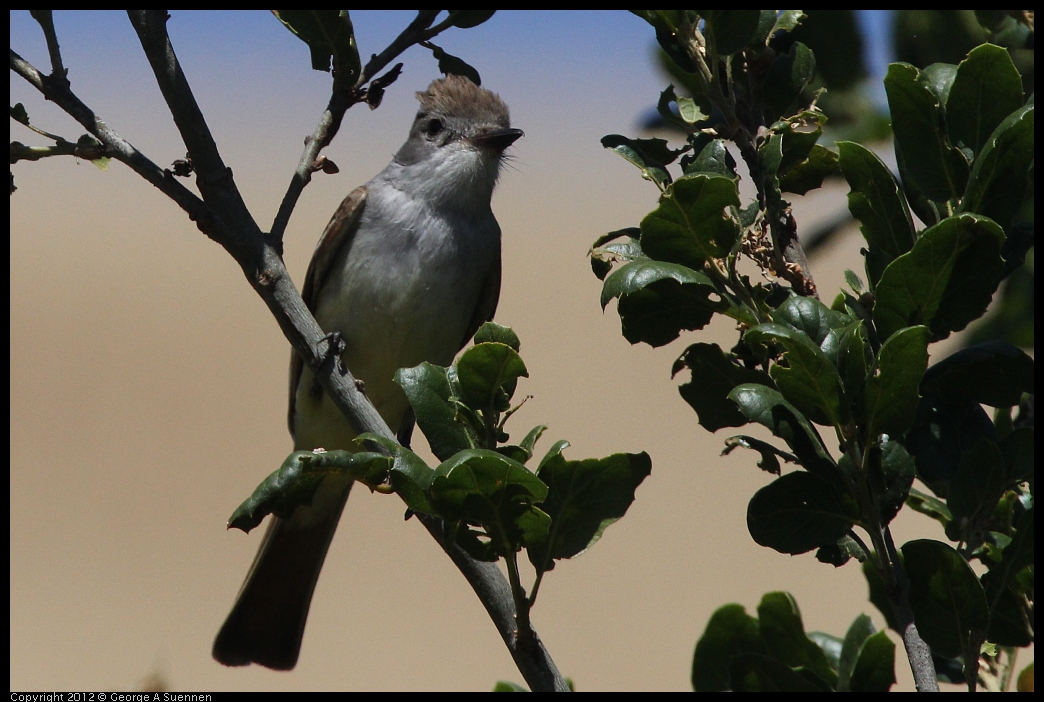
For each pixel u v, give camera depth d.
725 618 4.66
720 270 4.37
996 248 3.78
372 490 3.81
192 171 5.26
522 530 3.84
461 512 3.76
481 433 4.04
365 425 5.29
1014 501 4.58
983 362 4.25
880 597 4.77
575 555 3.90
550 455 3.84
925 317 3.89
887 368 3.62
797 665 4.55
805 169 5.31
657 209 4.20
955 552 3.71
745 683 4.43
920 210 4.40
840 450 3.82
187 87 5.11
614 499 3.95
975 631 3.70
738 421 4.61
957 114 4.15
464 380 4.02
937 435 4.51
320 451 3.69
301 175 5.37
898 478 3.82
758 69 5.01
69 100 4.99
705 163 4.52
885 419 3.68
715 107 5.16
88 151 4.95
